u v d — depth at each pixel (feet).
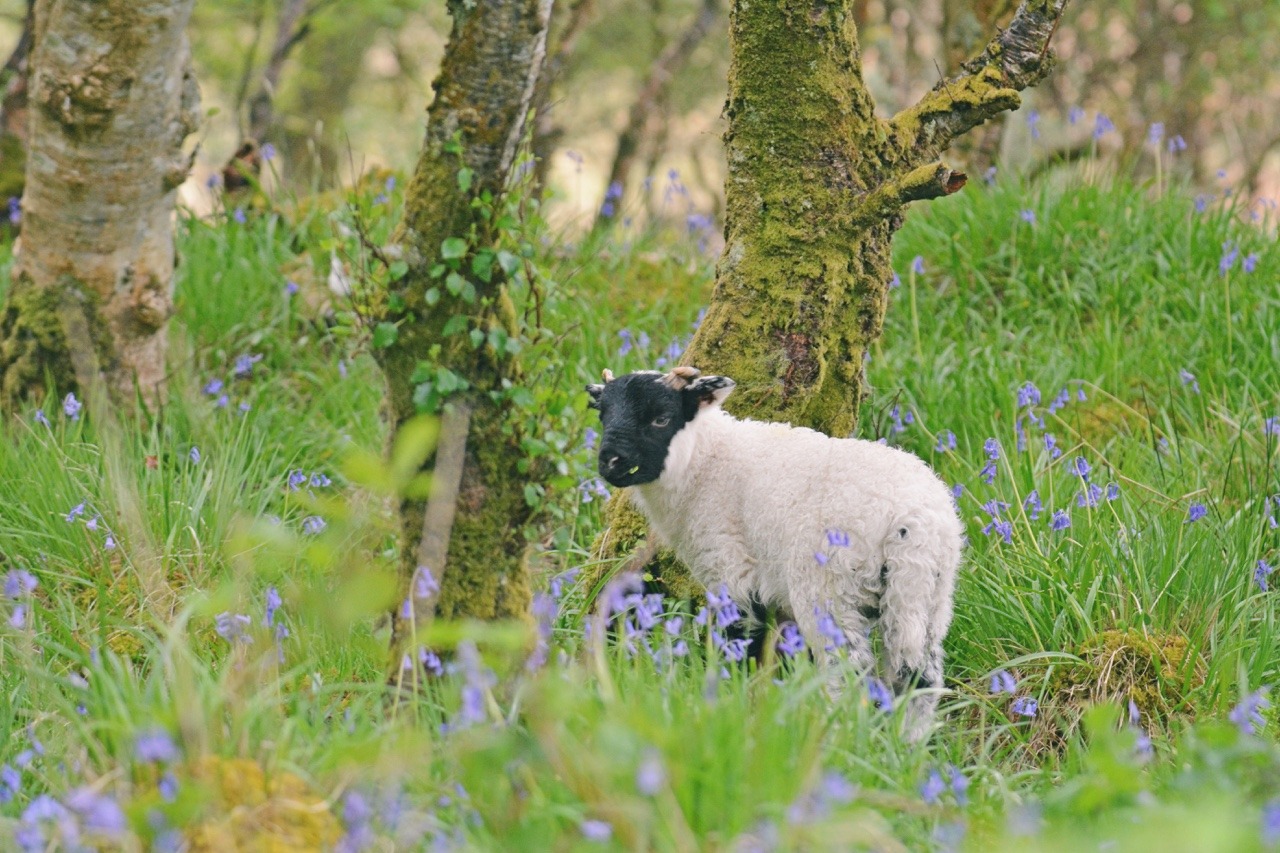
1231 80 92.94
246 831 20.11
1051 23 33.86
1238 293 47.32
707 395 31.32
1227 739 21.44
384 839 20.15
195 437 40.57
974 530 35.19
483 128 24.99
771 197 33.86
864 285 34.78
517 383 27.09
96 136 39.11
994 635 32.50
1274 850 18.19
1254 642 30.94
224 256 50.78
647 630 28.96
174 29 38.47
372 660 27.73
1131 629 31.68
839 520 29.04
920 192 32.58
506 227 25.84
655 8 100.99
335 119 99.71
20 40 59.41
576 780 20.27
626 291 52.34
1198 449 39.88
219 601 23.18
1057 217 52.49
